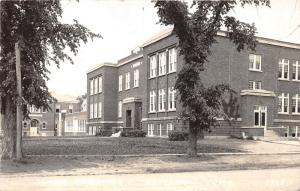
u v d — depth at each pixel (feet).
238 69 140.67
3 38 66.80
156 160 76.69
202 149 96.32
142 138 133.69
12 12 66.59
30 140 123.03
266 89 148.66
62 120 308.60
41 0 66.44
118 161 73.77
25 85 69.05
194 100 81.66
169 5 76.89
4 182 47.57
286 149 102.99
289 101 155.94
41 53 70.28
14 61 65.21
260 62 147.74
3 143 68.39
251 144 111.86
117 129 182.39
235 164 73.20
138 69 187.93
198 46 82.99
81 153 82.23
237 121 137.59
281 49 154.20
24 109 71.26
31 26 69.05
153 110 158.71
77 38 71.31
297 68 158.61
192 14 82.84
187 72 82.69
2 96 67.21
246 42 88.53
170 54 147.54
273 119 147.13
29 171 58.75
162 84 151.64
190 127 84.69
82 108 326.65
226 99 136.05
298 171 62.69
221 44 136.77
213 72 134.51
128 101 184.03
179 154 86.12
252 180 50.67
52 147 92.38
